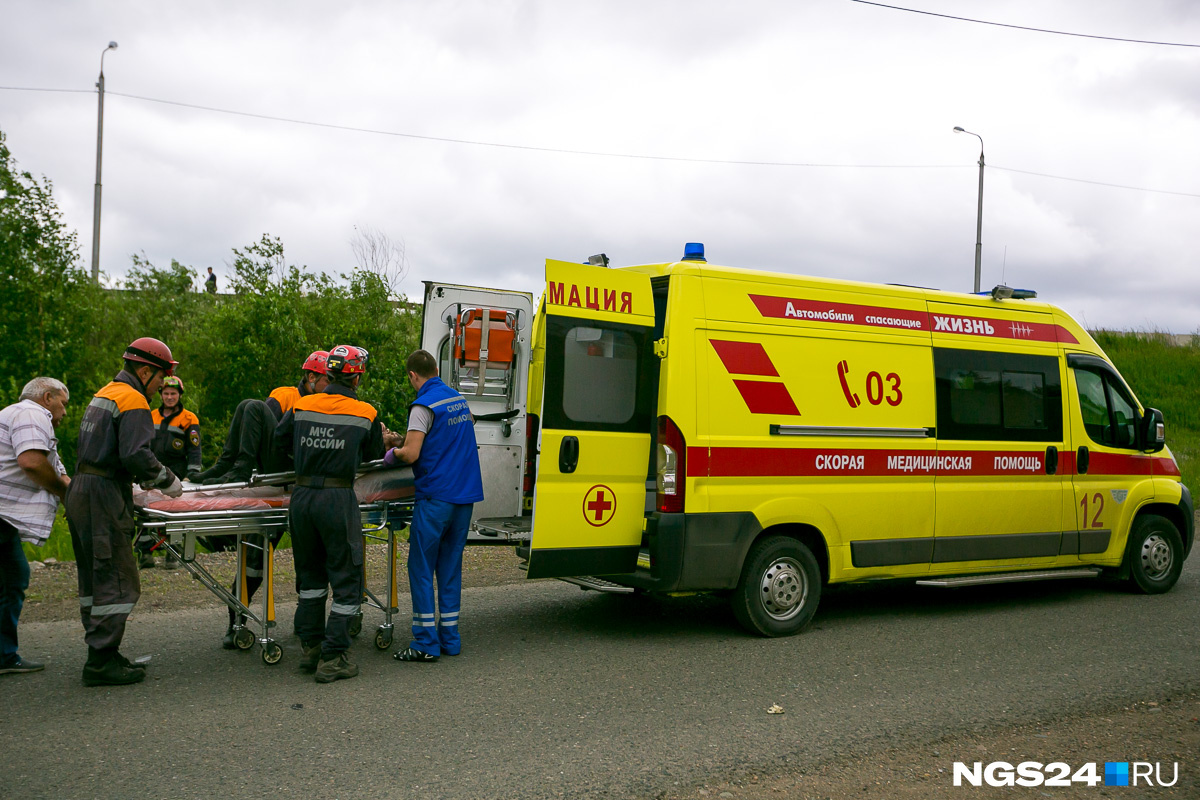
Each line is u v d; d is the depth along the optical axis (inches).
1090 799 152.3
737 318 254.7
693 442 244.2
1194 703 203.0
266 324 596.4
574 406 238.7
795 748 172.1
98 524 199.2
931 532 284.2
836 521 267.3
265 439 269.0
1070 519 312.8
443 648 234.7
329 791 149.1
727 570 248.8
